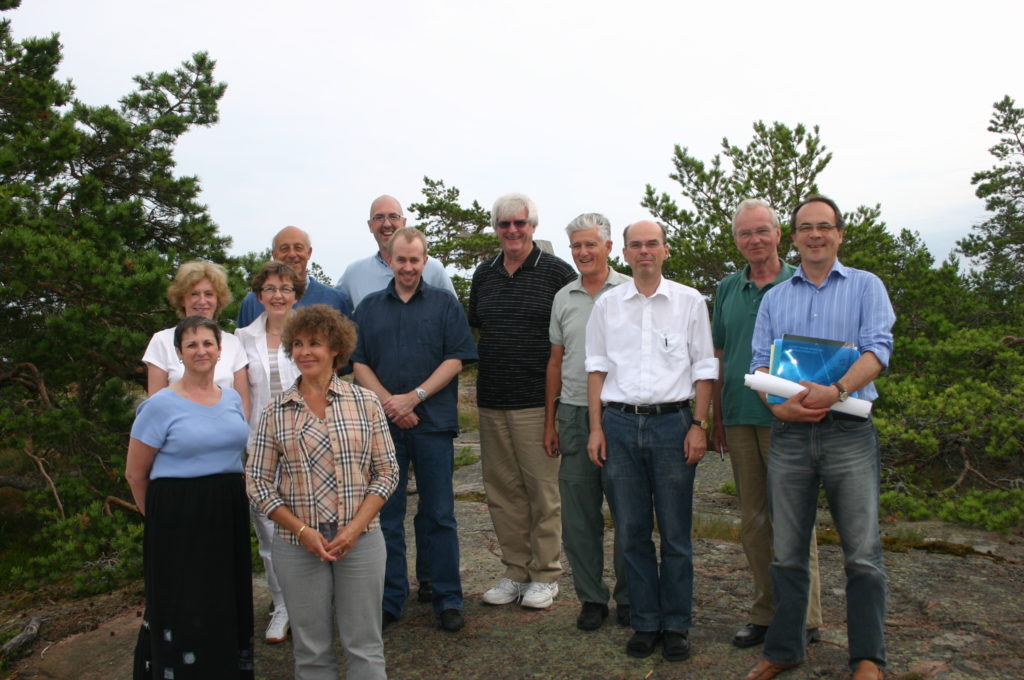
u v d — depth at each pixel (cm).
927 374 807
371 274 497
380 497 298
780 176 1038
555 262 436
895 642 361
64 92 859
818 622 356
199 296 377
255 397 400
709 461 907
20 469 841
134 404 738
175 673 303
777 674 324
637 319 360
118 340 648
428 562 434
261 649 391
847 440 302
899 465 760
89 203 804
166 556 307
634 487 356
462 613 422
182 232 927
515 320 423
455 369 400
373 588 298
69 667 418
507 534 438
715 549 527
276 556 294
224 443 319
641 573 357
